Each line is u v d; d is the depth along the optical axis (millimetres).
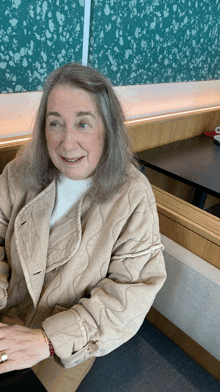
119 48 1787
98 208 826
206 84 2672
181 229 989
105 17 1617
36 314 833
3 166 1398
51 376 855
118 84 1894
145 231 805
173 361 1124
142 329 1247
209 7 2262
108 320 745
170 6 1942
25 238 852
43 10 1377
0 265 913
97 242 811
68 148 714
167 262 1048
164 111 2344
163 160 1874
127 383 1015
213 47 2545
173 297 1065
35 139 833
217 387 1047
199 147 2219
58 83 690
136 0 1718
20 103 1493
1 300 835
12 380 600
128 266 798
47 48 1480
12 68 1396
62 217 861
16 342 687
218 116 2658
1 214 953
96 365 1062
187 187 2529
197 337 1036
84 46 1635
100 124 731
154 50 2012
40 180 891
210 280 915
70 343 712
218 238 875
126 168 822
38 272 824
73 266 803
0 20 1262
